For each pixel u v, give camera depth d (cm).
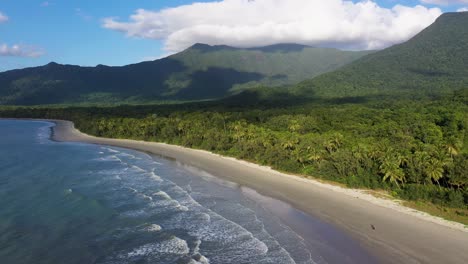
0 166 9288
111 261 4225
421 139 10169
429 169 6284
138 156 11344
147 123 15262
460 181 6003
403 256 4197
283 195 6731
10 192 6875
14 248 4506
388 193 6550
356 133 11244
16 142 14275
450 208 5662
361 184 6912
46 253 4397
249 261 4188
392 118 13862
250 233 4966
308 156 8350
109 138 15812
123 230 5100
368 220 5291
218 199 6588
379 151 7344
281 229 5109
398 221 5203
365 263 4100
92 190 7106
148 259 4262
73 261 4216
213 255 4347
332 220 5391
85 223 5347
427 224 5053
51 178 8050
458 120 11550
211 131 12400
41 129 19038
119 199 6531
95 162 10169
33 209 5928
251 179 8000
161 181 7938
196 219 5516
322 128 12406
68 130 18525
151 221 5434
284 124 13675
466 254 4178
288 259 4216
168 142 13925
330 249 4462
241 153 10206
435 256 4159
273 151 9188
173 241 4728
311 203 6184
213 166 9506
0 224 5247
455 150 7531
